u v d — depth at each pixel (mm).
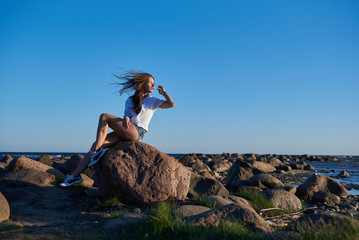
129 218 4816
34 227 4473
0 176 7898
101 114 6160
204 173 13195
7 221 4789
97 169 6395
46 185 7578
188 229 3963
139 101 6027
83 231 4273
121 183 5906
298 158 55625
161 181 6027
